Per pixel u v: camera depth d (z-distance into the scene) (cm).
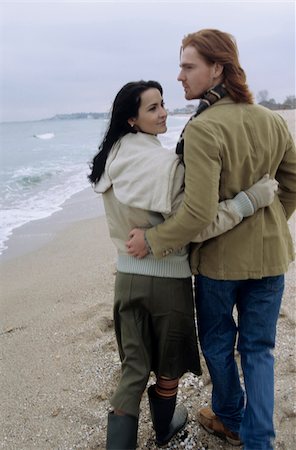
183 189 194
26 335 371
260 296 208
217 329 215
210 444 241
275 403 259
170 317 207
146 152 199
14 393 295
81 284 480
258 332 210
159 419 229
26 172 1534
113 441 199
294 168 218
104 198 216
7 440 256
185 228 184
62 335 361
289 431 242
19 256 634
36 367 321
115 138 211
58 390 293
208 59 194
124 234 211
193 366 224
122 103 204
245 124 192
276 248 205
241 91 196
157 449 240
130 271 209
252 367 208
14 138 4325
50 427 263
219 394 224
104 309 392
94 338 348
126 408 202
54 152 2477
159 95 206
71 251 636
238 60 198
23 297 466
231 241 200
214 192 181
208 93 196
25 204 993
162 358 214
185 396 274
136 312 211
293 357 298
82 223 800
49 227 785
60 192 1133
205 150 181
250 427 203
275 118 204
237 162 190
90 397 283
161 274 205
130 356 210
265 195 195
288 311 349
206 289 210
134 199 195
